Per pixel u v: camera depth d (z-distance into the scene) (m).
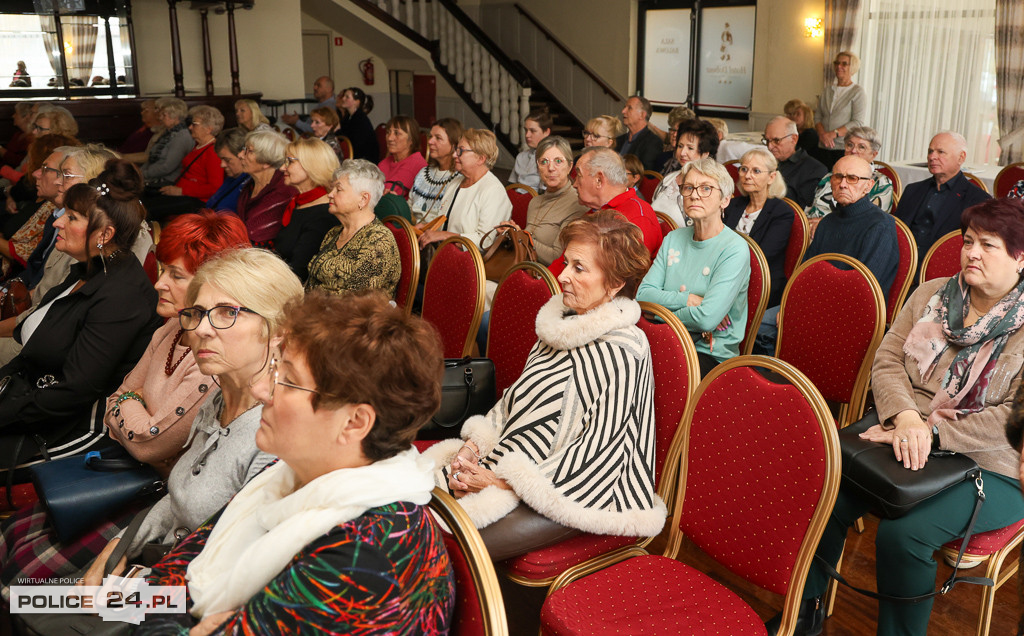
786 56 9.63
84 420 2.27
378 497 1.05
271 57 10.95
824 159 7.01
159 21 10.16
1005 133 7.81
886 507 1.81
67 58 9.02
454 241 3.02
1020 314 1.88
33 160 4.46
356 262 3.18
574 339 1.85
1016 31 7.53
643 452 1.87
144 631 1.17
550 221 3.77
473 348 2.88
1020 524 1.95
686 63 10.92
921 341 2.03
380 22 12.12
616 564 1.78
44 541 1.80
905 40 8.46
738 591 2.35
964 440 1.89
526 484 1.74
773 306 3.66
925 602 1.86
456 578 1.24
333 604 1.00
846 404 2.72
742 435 1.69
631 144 6.31
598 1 11.82
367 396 1.06
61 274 3.27
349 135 7.81
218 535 1.25
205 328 1.54
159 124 7.59
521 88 11.60
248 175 4.70
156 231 3.83
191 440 1.67
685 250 2.93
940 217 4.36
